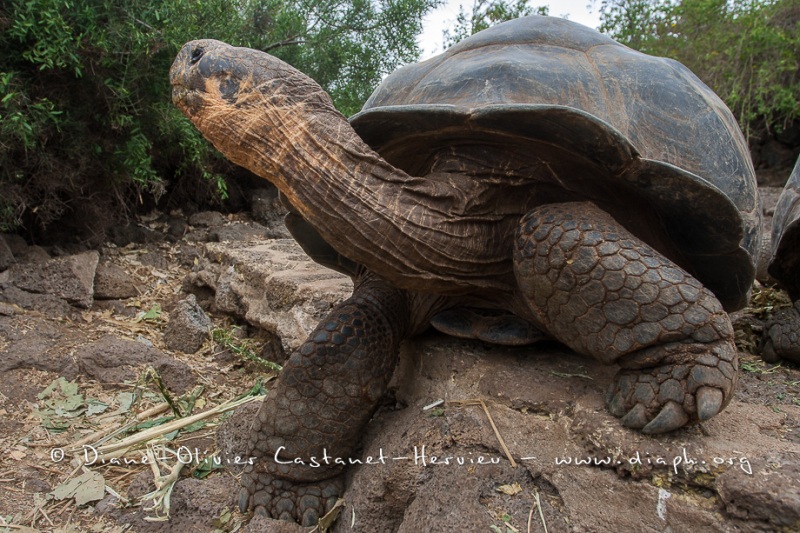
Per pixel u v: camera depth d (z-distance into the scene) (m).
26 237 4.96
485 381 2.20
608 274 1.78
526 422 2.02
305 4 7.62
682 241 2.11
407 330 2.40
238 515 2.24
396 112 1.98
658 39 9.30
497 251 2.11
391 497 2.05
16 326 3.56
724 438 1.81
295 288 3.90
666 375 1.77
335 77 7.71
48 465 2.61
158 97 5.11
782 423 1.95
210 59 1.81
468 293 2.21
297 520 2.15
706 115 2.24
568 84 2.06
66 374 3.27
